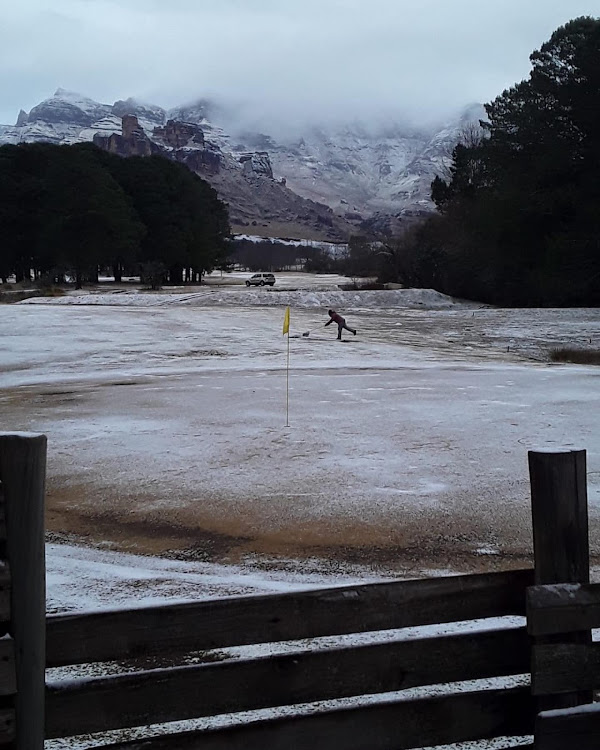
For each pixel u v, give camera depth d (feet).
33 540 9.30
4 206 279.28
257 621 10.02
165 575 22.41
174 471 34.81
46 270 290.76
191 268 334.44
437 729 10.48
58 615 9.53
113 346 93.35
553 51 186.19
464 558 23.88
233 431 43.37
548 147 181.16
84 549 25.08
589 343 103.30
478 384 61.46
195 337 102.12
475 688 14.25
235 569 23.11
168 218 302.25
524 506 28.89
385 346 96.07
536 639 10.42
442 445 39.32
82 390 61.16
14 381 67.92
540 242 188.75
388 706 10.32
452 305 190.90
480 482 32.27
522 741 12.76
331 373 70.18
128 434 42.98
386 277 260.83
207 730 9.91
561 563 10.55
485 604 10.62
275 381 64.59
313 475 33.73
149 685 9.73
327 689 10.20
